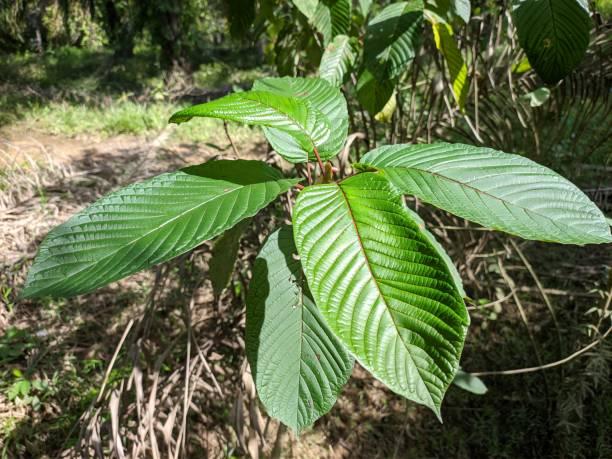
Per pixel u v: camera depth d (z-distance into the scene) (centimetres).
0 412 105
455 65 73
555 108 99
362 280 28
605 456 103
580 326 112
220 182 35
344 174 72
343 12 79
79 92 392
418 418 115
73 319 128
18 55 566
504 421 114
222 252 67
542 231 33
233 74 491
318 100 45
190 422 97
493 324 126
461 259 115
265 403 43
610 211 129
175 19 437
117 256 29
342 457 107
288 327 45
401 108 99
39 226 156
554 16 57
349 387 120
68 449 93
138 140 275
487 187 35
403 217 30
